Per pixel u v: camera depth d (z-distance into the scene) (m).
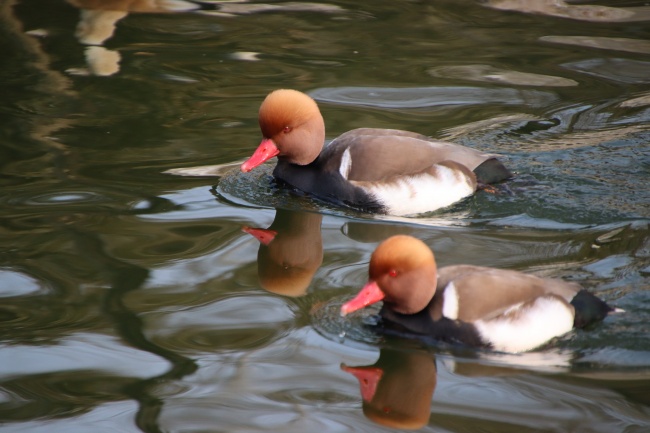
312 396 7.93
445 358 8.47
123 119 14.68
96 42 17.80
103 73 16.39
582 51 17.45
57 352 8.57
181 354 8.55
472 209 11.63
